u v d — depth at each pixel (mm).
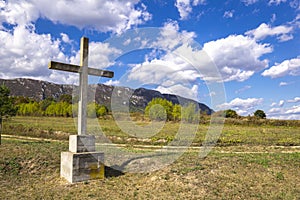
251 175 7441
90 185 6676
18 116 31188
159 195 6078
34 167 8242
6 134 17719
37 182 7129
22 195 6156
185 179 7004
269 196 6062
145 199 5863
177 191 6281
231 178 7156
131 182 6996
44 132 18281
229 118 30297
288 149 13281
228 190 6352
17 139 15328
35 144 11906
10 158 8680
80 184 6719
